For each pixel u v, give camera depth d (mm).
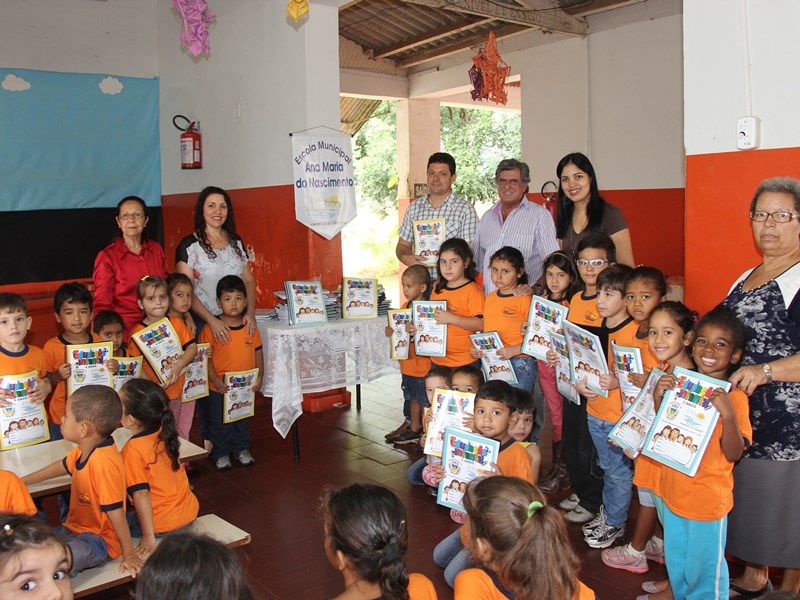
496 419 3014
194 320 4449
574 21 7215
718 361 2373
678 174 6738
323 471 4332
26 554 1493
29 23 6527
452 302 4191
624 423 2736
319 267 5371
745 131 2816
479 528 1778
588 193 3656
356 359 4605
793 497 2516
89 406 2604
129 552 2648
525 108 8016
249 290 4711
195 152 6535
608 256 3307
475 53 8547
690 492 2461
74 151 6875
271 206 5672
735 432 2312
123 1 6980
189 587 1376
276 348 4266
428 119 9758
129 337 4137
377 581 1705
